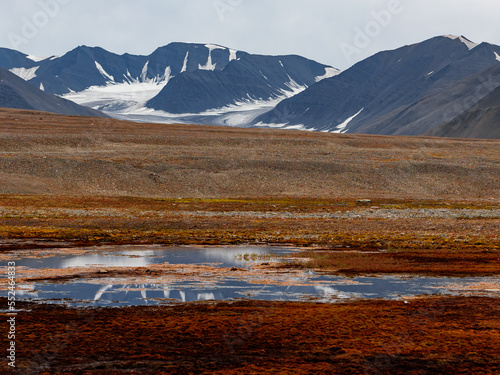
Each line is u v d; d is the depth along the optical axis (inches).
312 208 2709.2
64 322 629.0
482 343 558.6
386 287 860.6
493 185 3971.5
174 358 514.9
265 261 1152.8
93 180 3521.2
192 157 4195.4
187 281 908.0
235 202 2974.9
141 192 3454.7
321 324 623.8
